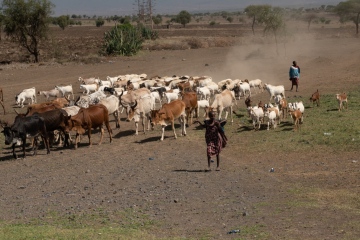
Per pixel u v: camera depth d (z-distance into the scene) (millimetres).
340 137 20469
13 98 37062
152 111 21859
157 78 36469
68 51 72625
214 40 80625
